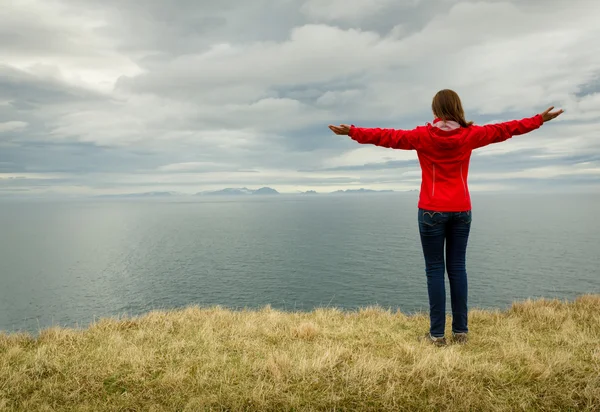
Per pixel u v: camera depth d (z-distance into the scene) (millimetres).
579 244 160875
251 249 163750
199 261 133875
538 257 124250
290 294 76250
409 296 70125
